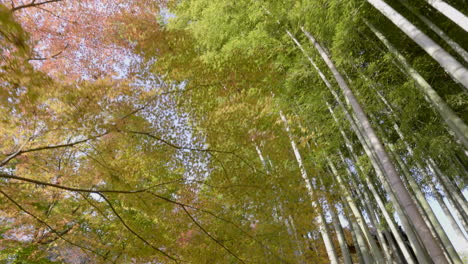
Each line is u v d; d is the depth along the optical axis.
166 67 4.74
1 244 3.93
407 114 6.70
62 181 3.61
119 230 4.15
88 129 2.93
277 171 4.06
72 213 4.78
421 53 7.43
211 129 3.74
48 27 3.67
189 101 4.43
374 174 9.91
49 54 3.62
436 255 2.86
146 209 3.47
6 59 1.70
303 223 4.09
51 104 2.48
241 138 3.73
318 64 6.68
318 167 6.42
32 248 4.42
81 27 3.93
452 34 6.73
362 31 7.56
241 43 5.67
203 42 6.17
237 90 4.61
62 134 3.14
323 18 5.65
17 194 3.41
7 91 1.84
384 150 3.80
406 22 3.90
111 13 4.20
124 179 3.56
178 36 5.57
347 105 7.13
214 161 3.81
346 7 5.58
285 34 6.32
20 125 2.79
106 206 4.38
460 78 3.04
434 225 6.61
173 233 3.82
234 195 3.69
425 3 6.61
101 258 4.33
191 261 3.70
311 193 4.66
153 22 4.92
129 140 3.47
